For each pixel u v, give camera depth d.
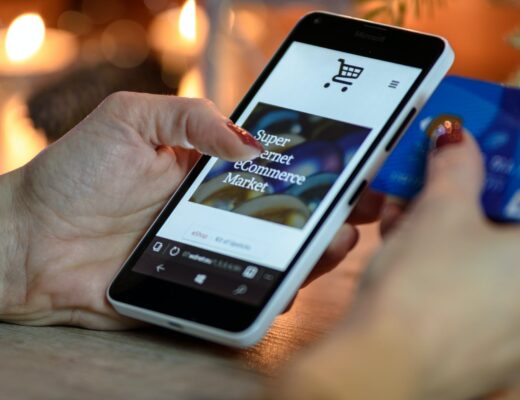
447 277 0.60
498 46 1.78
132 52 1.71
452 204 0.65
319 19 0.94
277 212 0.83
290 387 0.55
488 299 0.60
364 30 0.91
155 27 1.91
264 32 1.81
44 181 0.88
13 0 2.23
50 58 1.61
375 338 0.57
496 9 1.77
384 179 0.82
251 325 0.76
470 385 0.61
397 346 0.57
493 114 0.81
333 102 0.88
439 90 0.85
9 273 0.87
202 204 0.86
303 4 1.61
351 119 0.86
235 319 0.76
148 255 0.83
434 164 0.71
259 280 0.79
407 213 0.71
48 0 2.25
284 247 0.80
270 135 0.88
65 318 0.87
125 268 0.83
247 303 0.77
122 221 0.89
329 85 0.89
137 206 0.89
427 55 0.87
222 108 1.59
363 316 0.58
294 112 0.89
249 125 0.89
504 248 0.62
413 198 0.81
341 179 0.82
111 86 1.54
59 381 0.69
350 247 0.88
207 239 0.83
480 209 0.67
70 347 0.79
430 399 0.60
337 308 0.94
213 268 0.81
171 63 1.62
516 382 0.65
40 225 0.88
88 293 0.85
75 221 0.88
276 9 1.82
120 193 0.88
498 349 0.61
